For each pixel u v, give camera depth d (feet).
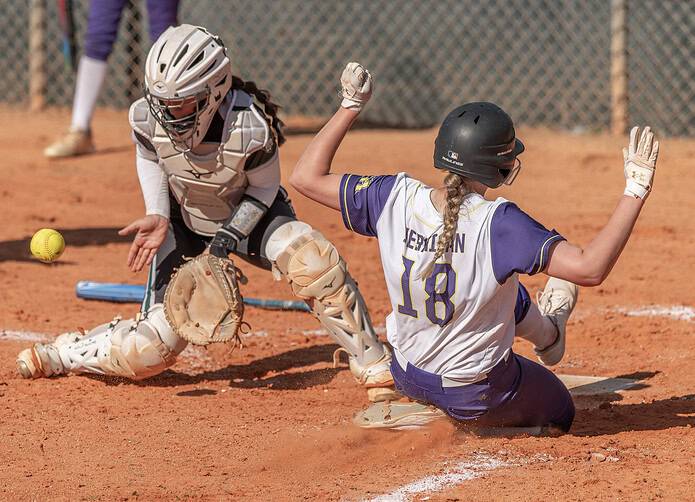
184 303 51.83
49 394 54.95
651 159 37.96
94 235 97.76
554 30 159.74
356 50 168.96
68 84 170.40
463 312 41.57
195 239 56.65
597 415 51.39
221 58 49.03
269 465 44.45
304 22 169.78
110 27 132.05
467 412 44.52
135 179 122.93
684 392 55.47
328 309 50.37
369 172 121.49
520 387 44.68
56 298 75.87
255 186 52.49
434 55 166.30
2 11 176.45
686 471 42.47
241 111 50.85
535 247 39.19
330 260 50.11
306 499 40.27
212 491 41.29
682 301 76.28
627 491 40.40
